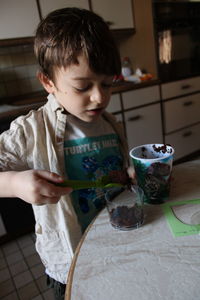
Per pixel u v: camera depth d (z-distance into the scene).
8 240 1.61
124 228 0.51
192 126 2.60
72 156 0.73
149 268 0.41
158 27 2.20
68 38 0.55
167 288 0.37
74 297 0.37
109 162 0.79
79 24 0.57
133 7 2.26
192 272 0.39
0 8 1.62
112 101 1.96
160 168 0.58
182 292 0.36
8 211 1.58
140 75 2.28
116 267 0.42
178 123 2.47
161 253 0.44
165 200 0.60
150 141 2.30
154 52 2.28
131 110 2.10
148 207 0.59
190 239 0.47
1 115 1.47
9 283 1.28
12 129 0.66
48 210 0.65
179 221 0.52
